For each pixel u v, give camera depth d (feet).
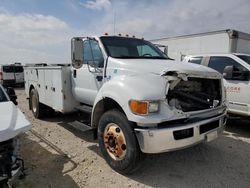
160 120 10.23
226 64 20.58
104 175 11.81
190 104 11.52
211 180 11.50
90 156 13.99
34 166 12.66
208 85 12.82
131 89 10.94
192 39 38.55
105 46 14.61
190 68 11.62
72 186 10.83
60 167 12.60
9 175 8.98
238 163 13.37
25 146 15.49
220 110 12.55
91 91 15.40
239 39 33.96
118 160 11.73
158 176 11.81
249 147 15.88
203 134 11.30
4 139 8.86
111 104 13.07
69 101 17.80
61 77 17.49
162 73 10.87
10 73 58.70
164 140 10.21
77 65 14.05
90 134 18.13
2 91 14.01
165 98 10.54
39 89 21.74
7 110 11.18
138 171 12.25
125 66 12.90
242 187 10.89
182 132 10.58
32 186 10.77
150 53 16.14
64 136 17.61
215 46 35.53
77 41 13.88
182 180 11.48
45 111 22.40
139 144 10.65
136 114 10.41
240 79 18.83
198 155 14.39
